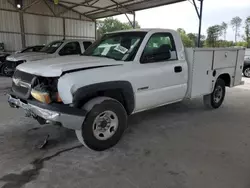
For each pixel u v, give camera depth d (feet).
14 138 10.36
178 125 12.74
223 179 7.43
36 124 12.16
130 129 11.98
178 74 12.21
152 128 12.18
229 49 15.46
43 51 28.04
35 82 8.86
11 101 10.16
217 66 14.71
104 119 9.20
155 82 11.02
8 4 46.19
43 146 9.52
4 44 47.01
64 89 8.03
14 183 6.97
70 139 10.43
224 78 16.57
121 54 10.92
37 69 8.95
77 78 8.21
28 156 8.72
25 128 11.59
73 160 8.52
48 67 8.79
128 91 9.82
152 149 9.59
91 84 8.50
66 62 9.48
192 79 12.97
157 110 15.78
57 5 53.16
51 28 53.42
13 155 8.77
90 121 8.68
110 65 9.57
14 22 47.60
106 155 8.98
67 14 55.42
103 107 8.93
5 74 31.68
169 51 11.94
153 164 8.34
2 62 32.04
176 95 12.50
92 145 8.96
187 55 12.85
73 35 57.72
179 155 9.07
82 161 8.46
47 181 7.13
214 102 15.94
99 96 9.36
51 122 8.39
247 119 14.07
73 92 8.09
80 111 8.29
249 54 38.73
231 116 14.67
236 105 17.74
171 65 11.77
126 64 10.01
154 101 11.32
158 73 11.07
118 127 9.67
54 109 8.01
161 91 11.46
